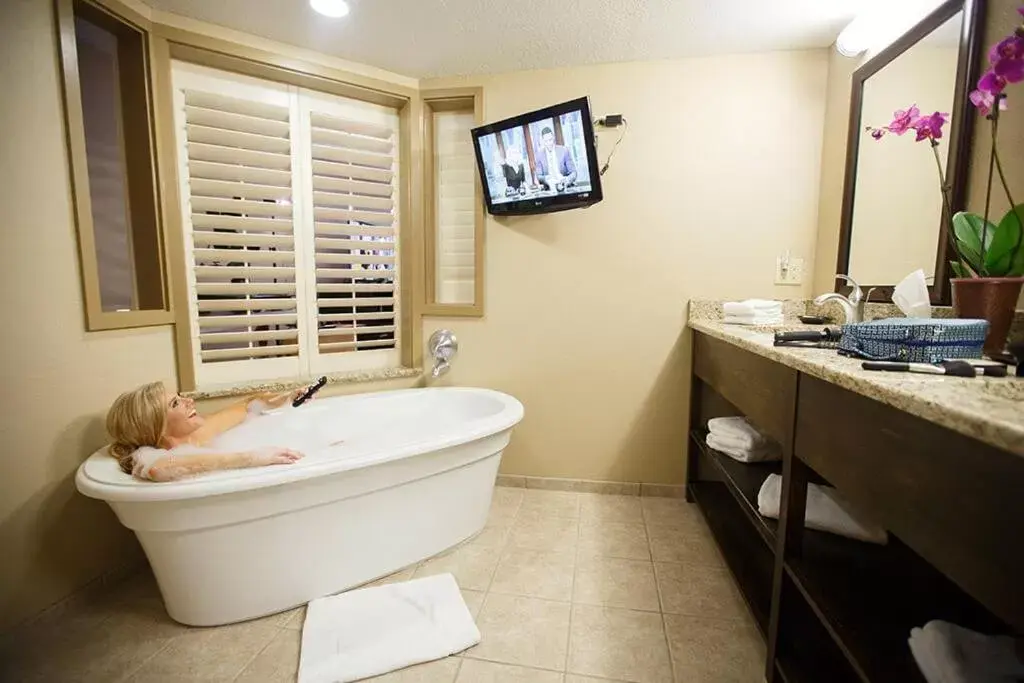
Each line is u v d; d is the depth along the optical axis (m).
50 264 1.40
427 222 2.43
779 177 2.08
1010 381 0.72
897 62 1.53
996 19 1.15
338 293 2.34
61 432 1.44
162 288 1.83
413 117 2.31
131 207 1.83
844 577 1.02
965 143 1.23
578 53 2.05
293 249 2.18
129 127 1.79
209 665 1.24
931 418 0.59
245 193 2.04
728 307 1.95
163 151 1.81
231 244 2.02
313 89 2.15
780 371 1.15
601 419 2.34
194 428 1.55
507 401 2.06
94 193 1.92
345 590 1.55
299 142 2.14
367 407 2.11
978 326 0.89
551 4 1.68
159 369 1.81
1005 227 0.96
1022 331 1.01
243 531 1.34
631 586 1.59
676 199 2.16
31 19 1.34
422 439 1.62
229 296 2.08
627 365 2.29
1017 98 1.07
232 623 1.40
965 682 0.68
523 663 1.26
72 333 1.47
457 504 1.78
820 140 2.03
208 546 1.31
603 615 1.45
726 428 1.79
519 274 2.33
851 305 1.53
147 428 1.41
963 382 0.71
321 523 1.45
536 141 2.03
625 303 2.26
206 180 1.94
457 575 1.65
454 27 1.84
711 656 1.28
